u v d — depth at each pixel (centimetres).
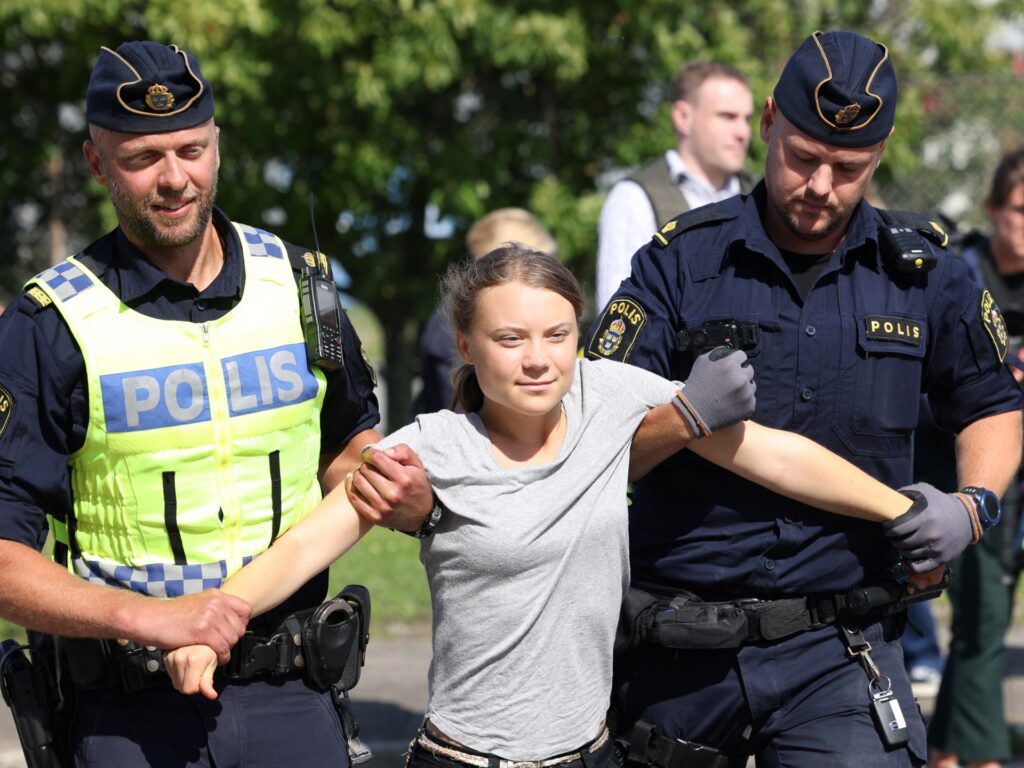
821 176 404
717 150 682
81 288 381
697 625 423
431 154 1670
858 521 427
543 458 394
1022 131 1362
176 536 385
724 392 393
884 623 437
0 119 1777
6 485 371
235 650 388
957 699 667
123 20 1680
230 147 1700
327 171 1706
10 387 371
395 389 1859
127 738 384
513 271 377
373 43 1633
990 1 1964
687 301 433
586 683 393
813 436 427
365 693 797
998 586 656
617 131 1755
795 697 429
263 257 404
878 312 427
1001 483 438
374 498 376
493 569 381
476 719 386
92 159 389
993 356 444
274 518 395
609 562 393
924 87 1395
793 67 407
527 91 1720
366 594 415
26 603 361
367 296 1772
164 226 376
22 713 393
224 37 1583
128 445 379
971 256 688
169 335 383
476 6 1559
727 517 428
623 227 684
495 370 379
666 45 1653
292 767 394
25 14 1612
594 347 441
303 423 400
